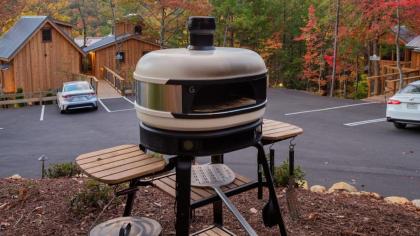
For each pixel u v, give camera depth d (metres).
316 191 4.71
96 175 2.29
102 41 27.44
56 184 4.53
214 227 2.84
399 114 10.43
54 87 21.84
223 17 23.84
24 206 3.77
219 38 25.09
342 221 3.46
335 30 19.81
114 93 20.39
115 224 2.42
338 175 7.22
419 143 9.32
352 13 17.91
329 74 24.33
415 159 8.10
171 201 3.95
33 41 20.92
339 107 14.75
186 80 2.10
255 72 2.30
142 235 2.26
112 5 26.09
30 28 21.11
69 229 3.31
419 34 17.11
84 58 25.59
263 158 2.55
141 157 2.60
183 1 21.08
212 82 2.11
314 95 18.56
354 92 22.91
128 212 2.86
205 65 2.11
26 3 29.00
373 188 6.49
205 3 21.84
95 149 10.12
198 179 2.78
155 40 26.27
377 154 8.55
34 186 4.20
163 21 22.88
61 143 10.84
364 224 3.42
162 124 2.21
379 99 16.58
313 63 24.06
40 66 21.34
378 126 11.34
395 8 15.55
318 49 22.91
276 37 25.72
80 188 4.26
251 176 7.38
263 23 24.92
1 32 26.69
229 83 2.17
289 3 25.86
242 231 3.25
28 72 20.97
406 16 15.74
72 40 22.02
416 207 4.28
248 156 8.71
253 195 4.12
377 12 16.03
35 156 9.56
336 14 19.80
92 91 15.67
